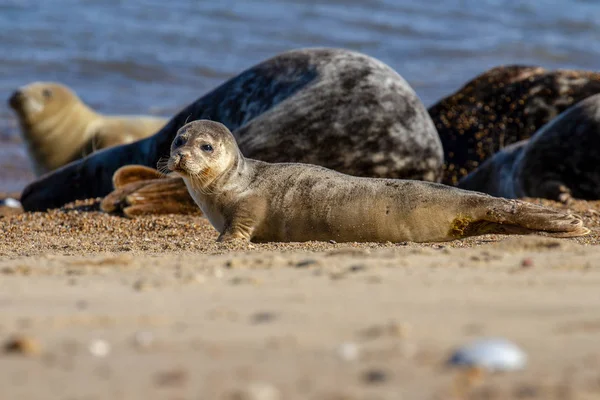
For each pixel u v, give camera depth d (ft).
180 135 90.99
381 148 125.39
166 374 34.58
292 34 369.50
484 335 40.14
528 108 177.37
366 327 41.63
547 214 84.02
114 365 35.91
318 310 45.29
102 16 374.84
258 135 124.47
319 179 88.94
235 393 32.01
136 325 42.45
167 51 328.90
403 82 131.54
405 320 42.98
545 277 54.60
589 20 431.02
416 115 128.57
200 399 31.68
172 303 47.55
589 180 147.43
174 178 117.91
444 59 346.74
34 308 46.78
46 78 288.10
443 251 67.97
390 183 87.56
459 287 51.21
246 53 337.31
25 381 34.01
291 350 37.91
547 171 150.00
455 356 35.91
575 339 39.47
